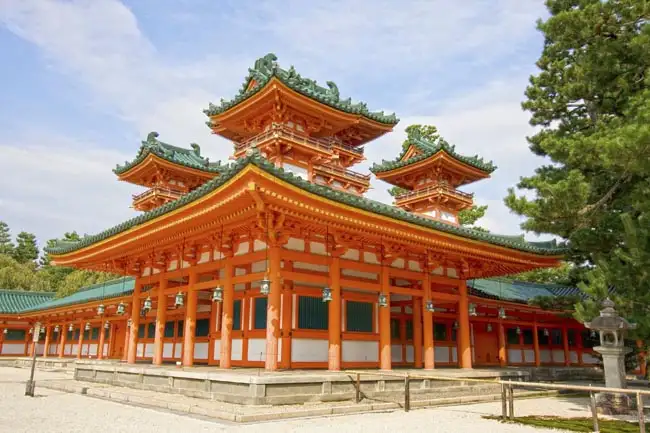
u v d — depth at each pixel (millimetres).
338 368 18875
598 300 19219
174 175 32156
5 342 52625
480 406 18672
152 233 20969
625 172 18828
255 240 19703
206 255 22375
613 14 20953
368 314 22500
